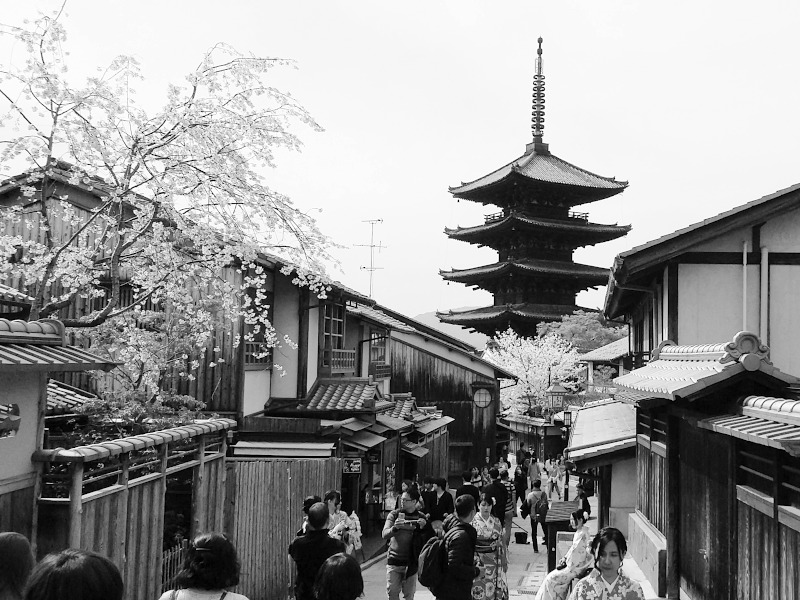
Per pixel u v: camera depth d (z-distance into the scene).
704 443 8.52
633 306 21.41
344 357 23.16
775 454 6.30
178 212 11.09
